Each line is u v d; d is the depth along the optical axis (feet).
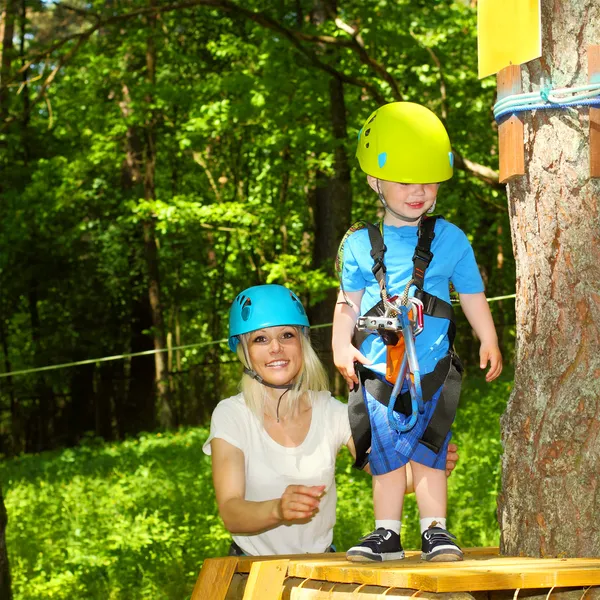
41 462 66.13
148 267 88.33
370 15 52.80
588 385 11.78
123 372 99.86
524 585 9.23
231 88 61.62
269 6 66.23
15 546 34.53
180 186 101.76
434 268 12.21
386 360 12.13
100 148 80.79
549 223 12.14
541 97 12.10
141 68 83.10
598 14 11.97
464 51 62.18
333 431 13.74
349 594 10.23
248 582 10.92
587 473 11.71
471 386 61.21
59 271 97.66
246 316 13.51
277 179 86.07
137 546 30.83
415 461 12.08
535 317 12.28
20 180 87.97
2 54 70.28
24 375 99.09
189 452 58.90
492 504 30.14
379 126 12.15
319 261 72.33
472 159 64.23
